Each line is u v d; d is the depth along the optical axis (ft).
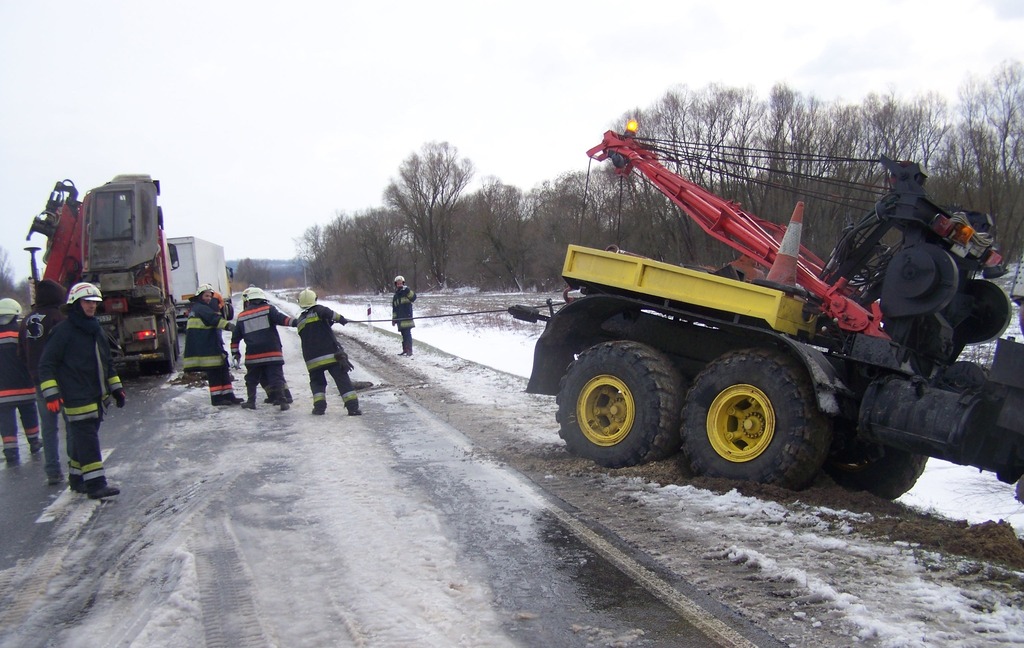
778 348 21.72
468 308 109.60
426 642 12.25
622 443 22.82
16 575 15.84
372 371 48.80
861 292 23.12
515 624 12.86
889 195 20.66
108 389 22.43
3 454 28.58
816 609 13.30
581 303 24.38
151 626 12.98
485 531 17.61
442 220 253.85
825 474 23.43
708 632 12.48
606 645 12.10
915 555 15.88
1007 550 16.02
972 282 22.12
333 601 13.92
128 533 18.37
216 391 36.91
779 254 22.30
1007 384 16.22
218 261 99.55
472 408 34.40
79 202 50.47
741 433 21.13
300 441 28.14
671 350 24.81
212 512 19.58
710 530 17.48
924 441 18.10
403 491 21.06
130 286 46.73
